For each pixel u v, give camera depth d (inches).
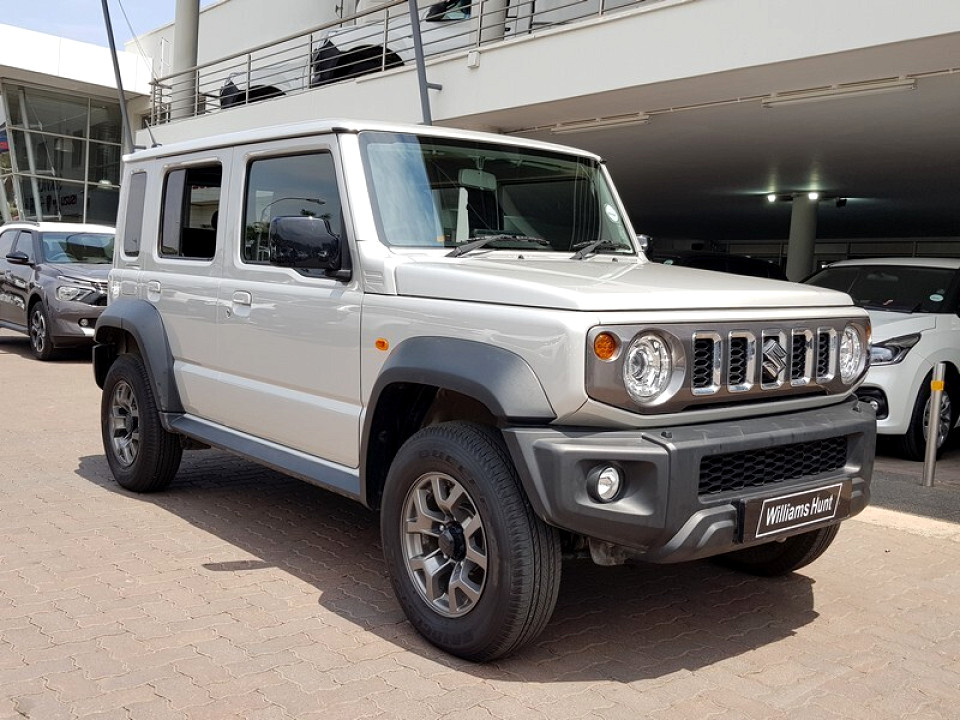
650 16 373.1
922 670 139.3
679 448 121.9
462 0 509.0
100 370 227.0
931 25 293.0
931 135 445.1
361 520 204.2
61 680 124.7
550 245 175.6
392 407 148.6
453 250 157.0
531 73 422.3
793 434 133.2
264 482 234.5
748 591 170.7
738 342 132.6
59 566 168.7
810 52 323.3
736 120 429.1
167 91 853.8
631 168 590.6
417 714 119.0
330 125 160.1
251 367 179.0
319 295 161.0
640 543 123.6
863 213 818.2
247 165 183.0
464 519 134.6
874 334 288.8
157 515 203.3
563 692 126.9
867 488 145.8
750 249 1198.9
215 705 119.4
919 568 187.0
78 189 1009.5
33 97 967.0
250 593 159.0
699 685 131.0
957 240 1055.0
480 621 129.8
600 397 120.8
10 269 518.3
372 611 153.2
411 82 481.7
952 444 332.5
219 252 188.9
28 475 236.5
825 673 136.8
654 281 140.0
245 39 877.2
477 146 173.2
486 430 133.2
